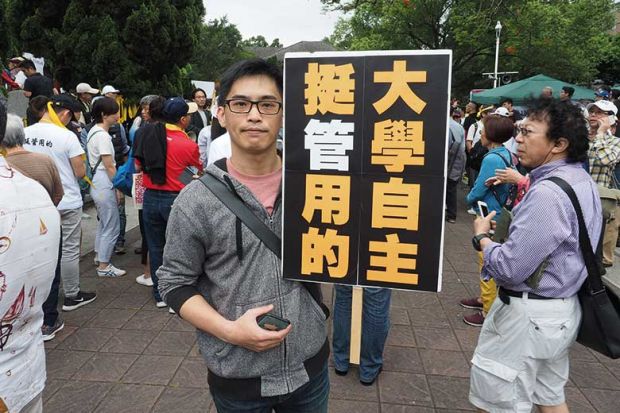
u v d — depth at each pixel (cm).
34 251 141
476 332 352
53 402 263
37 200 144
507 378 193
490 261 189
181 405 262
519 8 1789
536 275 182
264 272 135
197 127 767
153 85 1131
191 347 325
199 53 3259
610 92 1017
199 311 131
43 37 1037
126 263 502
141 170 372
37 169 281
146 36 1053
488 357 201
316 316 143
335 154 137
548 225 173
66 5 1045
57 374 290
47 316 333
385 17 2044
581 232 179
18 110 675
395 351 324
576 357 319
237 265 134
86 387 278
